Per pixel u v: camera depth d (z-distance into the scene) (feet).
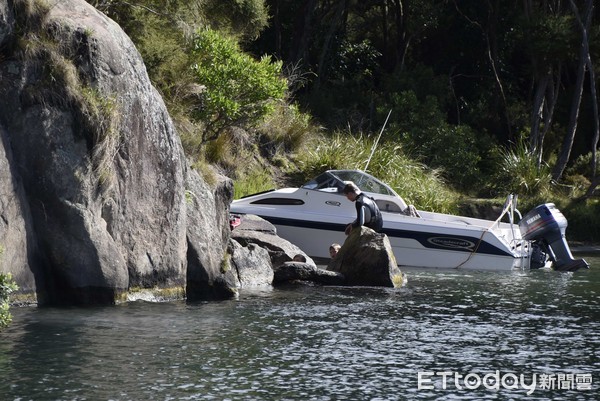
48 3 90.58
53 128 87.71
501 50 266.57
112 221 92.38
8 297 81.25
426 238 145.48
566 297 108.47
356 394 61.41
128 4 133.08
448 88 254.68
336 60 252.01
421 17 260.01
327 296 105.81
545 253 148.15
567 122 262.47
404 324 86.89
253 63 146.30
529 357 73.36
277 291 109.81
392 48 279.08
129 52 95.35
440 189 195.00
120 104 92.53
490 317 92.12
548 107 249.14
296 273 117.08
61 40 89.86
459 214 196.95
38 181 87.71
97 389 60.44
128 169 93.81
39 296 89.30
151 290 96.99
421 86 245.65
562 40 224.33
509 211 167.53
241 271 113.39
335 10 261.24
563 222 146.10
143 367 66.64
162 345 74.28
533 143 230.68
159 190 97.25
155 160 96.94
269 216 146.10
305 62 237.04
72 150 88.48
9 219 85.20
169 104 144.46
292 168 191.01
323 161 189.47
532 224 147.13
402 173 192.95
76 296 90.53
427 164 217.36
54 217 88.58
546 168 221.66
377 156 192.13
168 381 63.00
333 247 128.26
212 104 144.15
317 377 65.41
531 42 228.63
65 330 78.54
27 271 87.51
